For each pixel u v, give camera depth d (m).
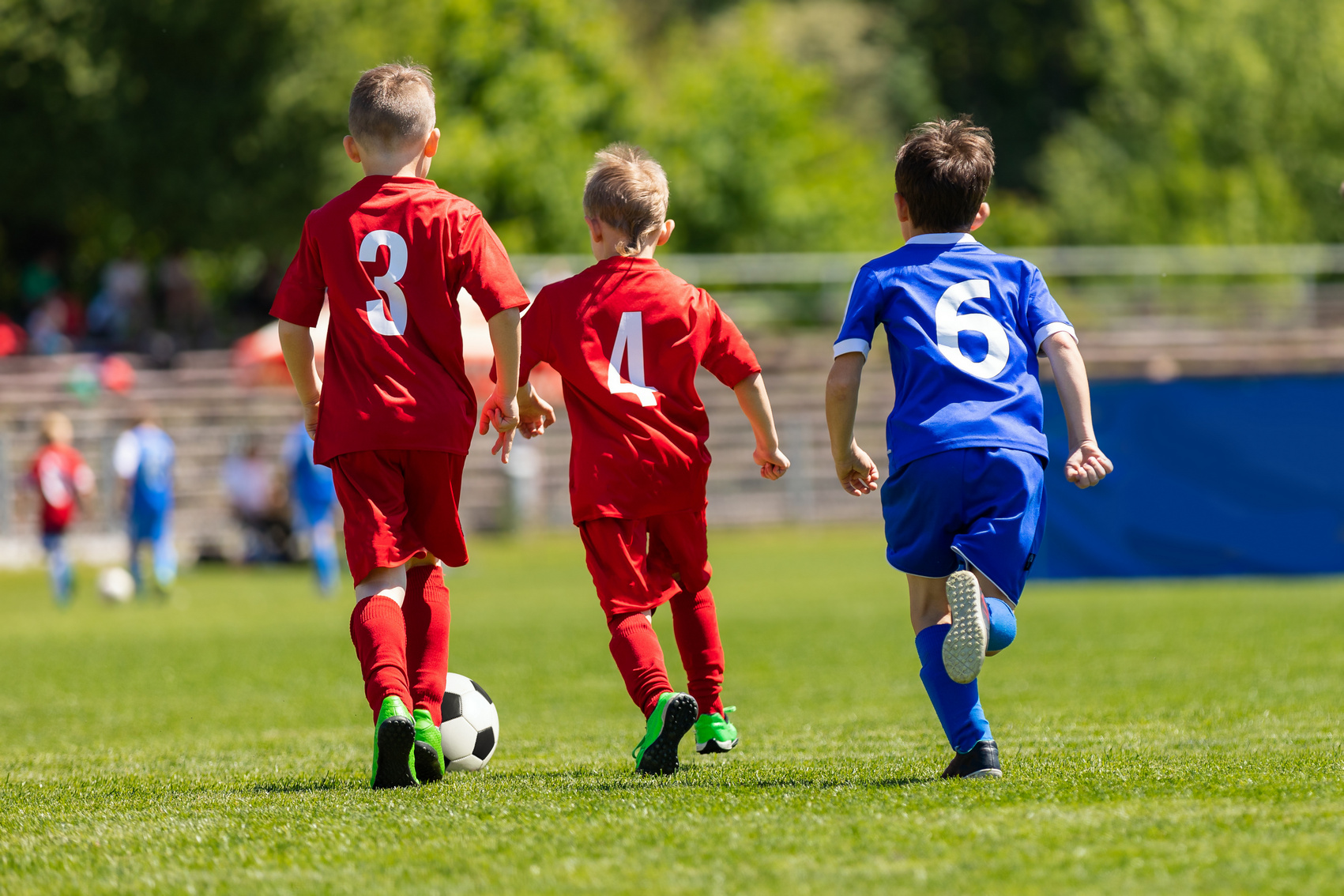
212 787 14.75
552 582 60.62
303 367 14.45
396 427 13.72
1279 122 138.25
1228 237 128.25
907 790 11.98
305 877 9.39
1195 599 43.94
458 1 115.12
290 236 102.62
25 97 95.75
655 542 15.10
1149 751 15.34
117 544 80.75
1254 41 140.75
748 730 20.22
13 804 13.59
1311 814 10.52
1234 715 19.67
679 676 29.06
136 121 96.25
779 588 54.56
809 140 131.25
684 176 122.19
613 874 9.14
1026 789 11.82
